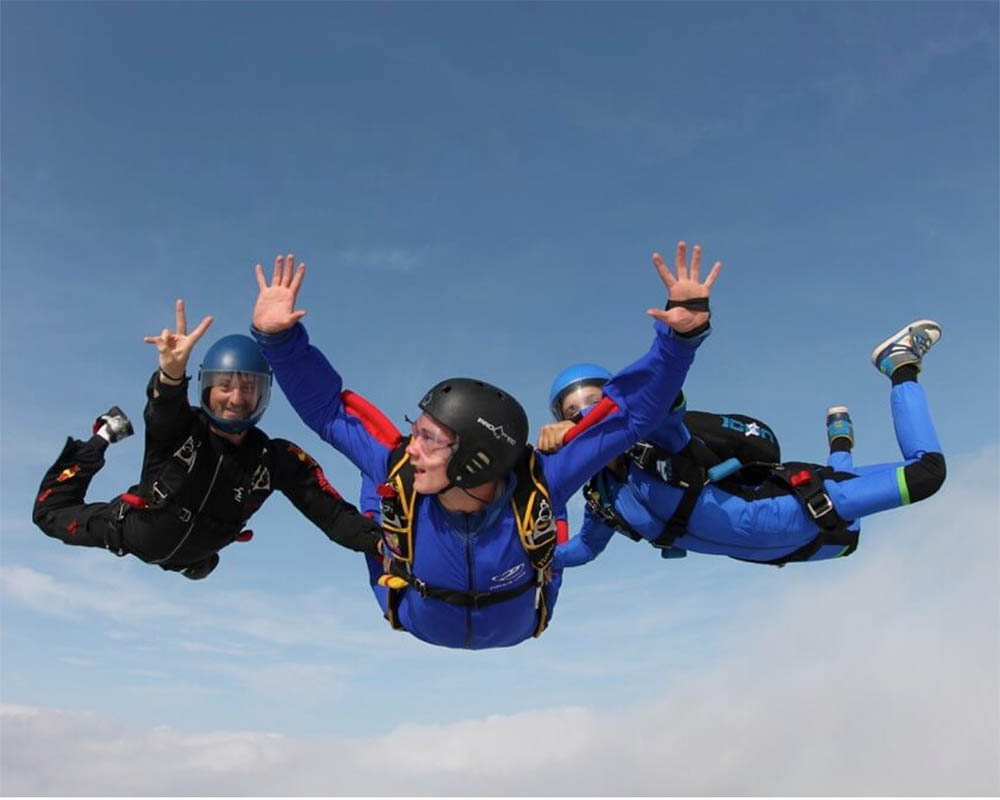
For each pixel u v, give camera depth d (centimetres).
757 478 823
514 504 543
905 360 845
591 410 554
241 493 716
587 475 560
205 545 731
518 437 525
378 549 655
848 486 805
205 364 691
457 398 518
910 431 822
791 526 811
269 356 570
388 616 633
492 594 572
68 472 815
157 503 708
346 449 592
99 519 771
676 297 514
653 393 532
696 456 791
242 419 691
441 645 639
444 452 520
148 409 673
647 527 813
